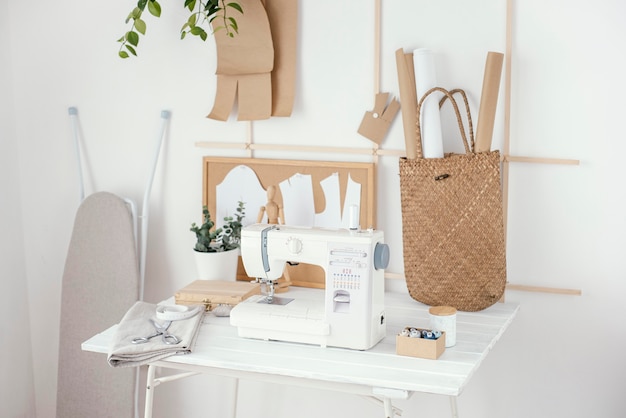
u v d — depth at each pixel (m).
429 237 2.63
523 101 2.68
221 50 2.93
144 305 2.64
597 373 2.72
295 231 2.46
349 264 2.35
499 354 2.82
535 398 2.81
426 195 2.62
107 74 3.17
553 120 2.65
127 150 3.19
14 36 3.26
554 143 2.66
